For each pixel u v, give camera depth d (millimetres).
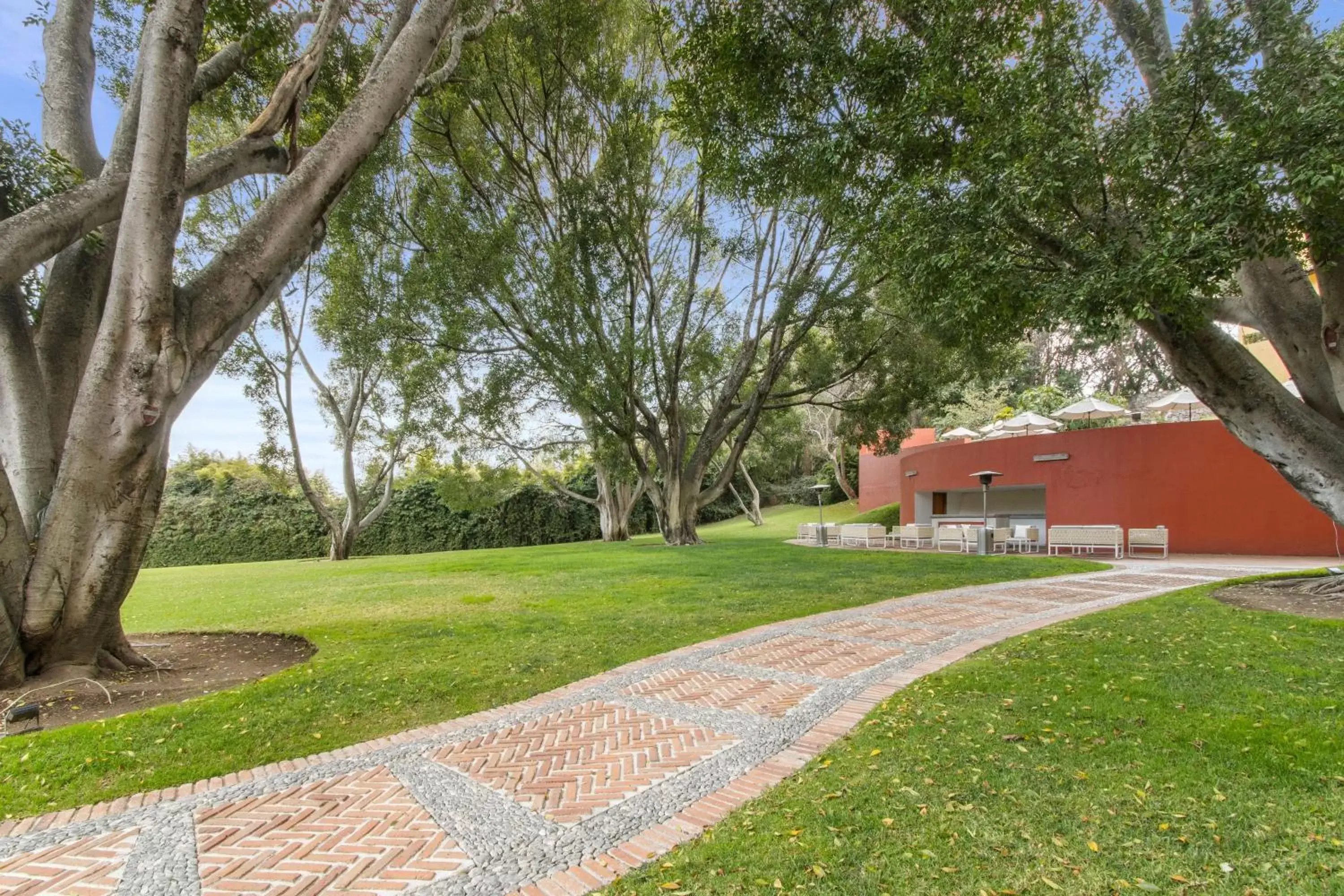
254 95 9109
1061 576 12609
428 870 2975
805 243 19719
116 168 6418
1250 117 5621
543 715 5117
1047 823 3074
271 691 5773
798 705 5113
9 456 6180
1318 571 11109
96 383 5723
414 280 14594
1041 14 7285
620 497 30469
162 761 4336
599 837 3223
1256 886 2541
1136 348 30594
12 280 5031
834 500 43250
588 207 17703
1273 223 5609
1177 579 11820
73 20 7250
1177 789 3340
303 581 15828
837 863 2814
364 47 10039
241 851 3188
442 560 21281
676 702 5309
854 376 22031
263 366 19531
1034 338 34062
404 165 15586
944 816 3174
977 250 6477
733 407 23562
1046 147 6113
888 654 6605
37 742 4594
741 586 11852
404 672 6371
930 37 7324
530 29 14992
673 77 17938
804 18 7785
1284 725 4105
